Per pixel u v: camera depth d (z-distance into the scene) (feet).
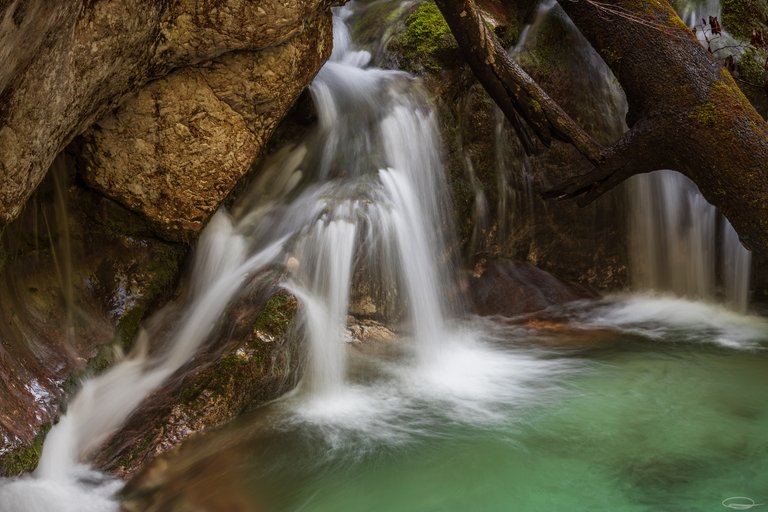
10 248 13.20
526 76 17.44
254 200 17.33
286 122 18.17
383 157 17.88
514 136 19.97
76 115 11.91
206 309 15.48
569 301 19.75
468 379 15.26
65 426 12.35
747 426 13.04
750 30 21.45
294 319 14.06
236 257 16.26
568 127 17.38
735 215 16.17
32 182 11.18
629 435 12.80
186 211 15.29
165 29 13.11
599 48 18.04
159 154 14.69
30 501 10.66
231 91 14.74
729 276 20.61
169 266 15.70
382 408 13.84
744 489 10.95
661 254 21.11
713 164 15.99
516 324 18.43
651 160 17.02
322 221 16.11
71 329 13.85
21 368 12.23
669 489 11.00
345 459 11.98
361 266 16.38
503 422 13.28
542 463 11.84
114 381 13.84
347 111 18.53
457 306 18.56
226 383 12.86
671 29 16.87
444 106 18.93
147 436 11.96
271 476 11.51
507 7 20.49
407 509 10.68
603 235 20.86
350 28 21.57
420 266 17.42
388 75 18.98
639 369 15.80
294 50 14.87
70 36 10.37
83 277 14.53
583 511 10.47
